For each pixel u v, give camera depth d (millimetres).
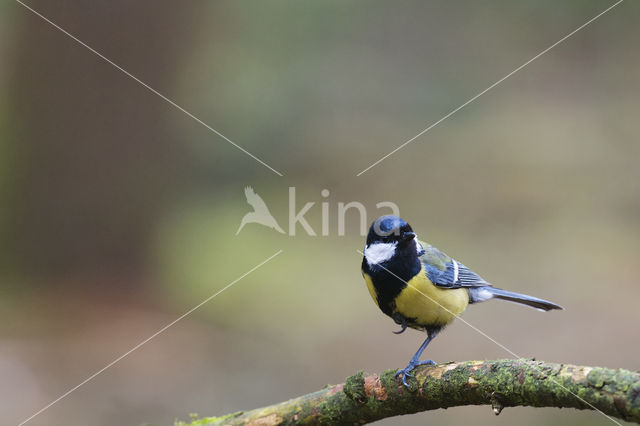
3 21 13977
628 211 16375
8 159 13914
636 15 22875
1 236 13875
